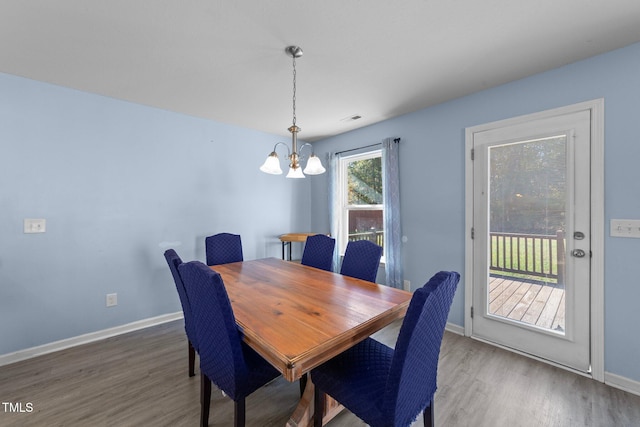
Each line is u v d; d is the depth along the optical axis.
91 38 1.69
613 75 1.82
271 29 1.61
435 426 1.50
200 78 2.21
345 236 3.94
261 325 1.25
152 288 2.86
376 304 1.50
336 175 3.90
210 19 1.52
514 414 1.58
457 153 2.61
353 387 1.18
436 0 1.38
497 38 1.69
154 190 2.86
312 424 1.48
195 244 3.15
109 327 2.61
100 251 2.56
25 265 2.22
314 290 1.75
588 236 1.93
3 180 2.13
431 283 1.07
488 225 2.42
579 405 1.65
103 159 2.56
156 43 1.74
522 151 2.23
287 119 3.21
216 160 3.31
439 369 2.03
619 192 1.81
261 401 1.73
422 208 2.88
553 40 1.71
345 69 2.06
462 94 2.52
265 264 2.55
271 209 3.88
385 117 3.14
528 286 2.21
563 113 2.02
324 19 1.52
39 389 1.81
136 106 2.73
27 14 1.46
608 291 1.85
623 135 1.79
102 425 1.51
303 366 1.03
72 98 2.40
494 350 2.29
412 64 2.00
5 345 2.14
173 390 1.81
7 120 2.14
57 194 2.35
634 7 1.42
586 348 1.94
